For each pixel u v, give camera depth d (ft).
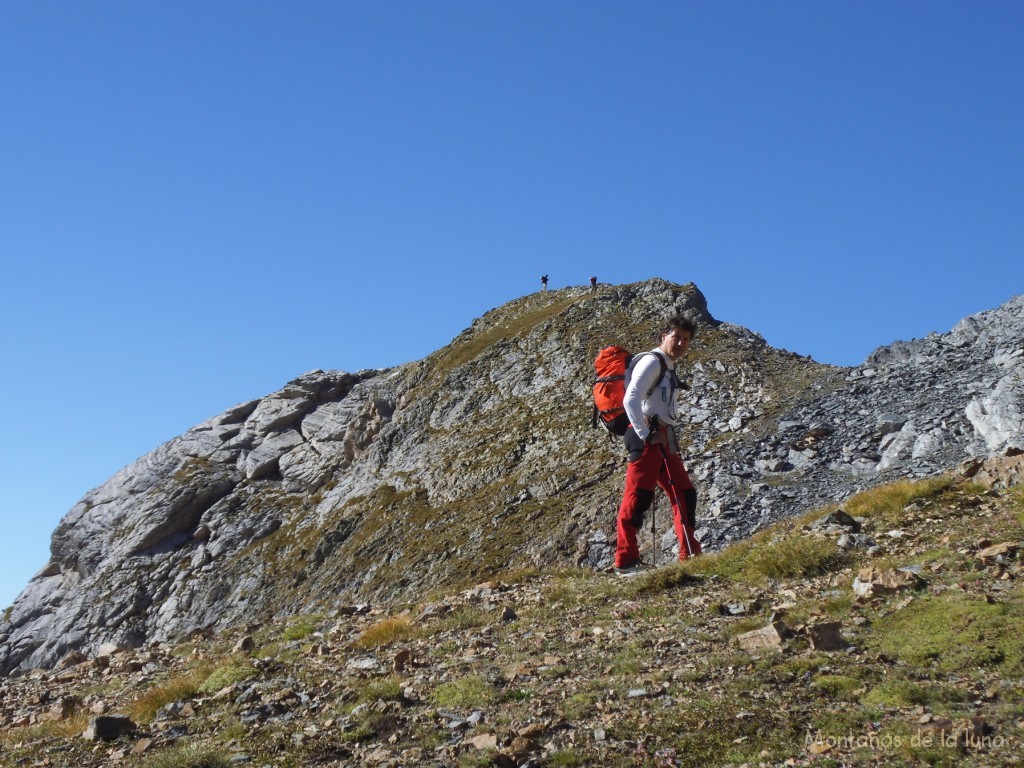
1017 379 88.02
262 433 253.65
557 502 144.15
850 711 19.67
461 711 23.53
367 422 228.22
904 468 86.89
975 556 28.09
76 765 24.47
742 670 22.98
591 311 211.61
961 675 20.68
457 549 143.95
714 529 90.58
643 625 29.04
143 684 36.42
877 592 26.71
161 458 253.85
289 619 49.93
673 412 33.96
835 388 126.41
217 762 22.33
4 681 43.11
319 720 24.82
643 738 19.92
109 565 221.46
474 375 209.97
